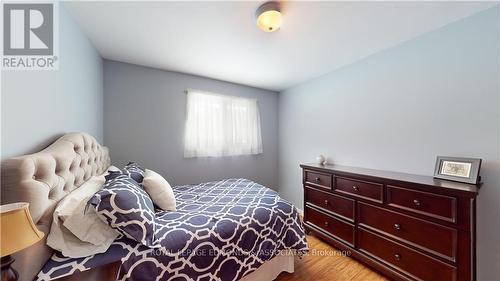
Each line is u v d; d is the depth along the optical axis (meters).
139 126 2.69
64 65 1.54
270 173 3.82
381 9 1.53
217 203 1.85
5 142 0.96
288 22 1.70
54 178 1.07
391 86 2.14
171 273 1.16
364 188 1.95
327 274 1.84
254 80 3.22
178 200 1.96
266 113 3.77
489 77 1.53
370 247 1.90
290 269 1.81
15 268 0.84
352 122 2.56
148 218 1.23
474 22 1.59
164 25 1.76
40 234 0.75
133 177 1.76
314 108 3.13
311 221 2.53
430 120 1.85
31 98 1.17
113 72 2.54
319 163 2.81
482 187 1.55
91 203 1.11
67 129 1.59
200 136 3.06
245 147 3.49
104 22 1.72
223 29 1.82
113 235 1.19
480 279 1.55
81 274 0.93
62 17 1.50
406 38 1.96
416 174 1.94
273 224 1.67
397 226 1.69
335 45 2.10
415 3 1.46
